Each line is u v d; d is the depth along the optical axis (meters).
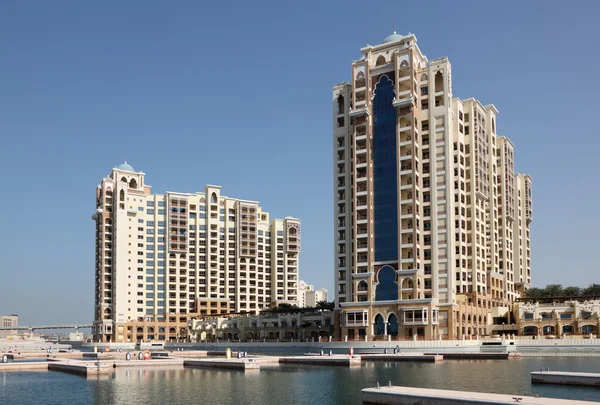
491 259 195.12
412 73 169.62
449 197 164.38
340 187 180.62
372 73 175.38
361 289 165.62
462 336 155.75
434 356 113.06
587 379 65.38
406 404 50.66
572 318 164.75
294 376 85.81
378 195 168.62
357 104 175.38
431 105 170.88
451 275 160.75
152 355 148.00
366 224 168.75
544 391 61.38
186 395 66.56
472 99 183.12
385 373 87.50
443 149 167.62
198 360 108.38
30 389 74.06
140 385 76.50
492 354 119.12
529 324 169.12
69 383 80.25
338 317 175.12
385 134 170.38
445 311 158.12
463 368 94.19
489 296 182.12
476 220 177.88
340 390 68.62
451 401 47.47
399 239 163.38
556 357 122.06
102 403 61.84
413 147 166.00
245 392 68.19
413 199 163.50
